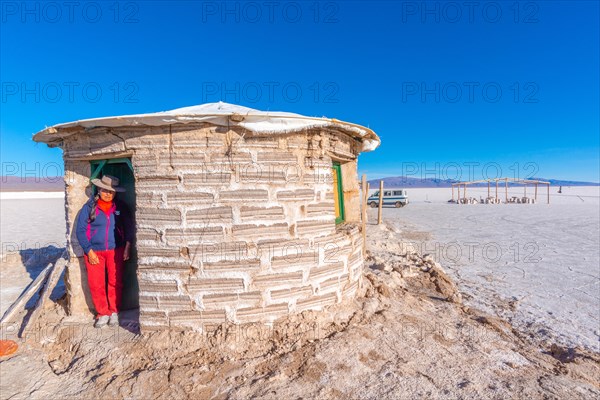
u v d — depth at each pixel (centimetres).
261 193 444
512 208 3409
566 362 452
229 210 435
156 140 436
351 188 686
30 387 369
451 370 401
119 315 523
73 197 518
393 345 444
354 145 620
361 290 598
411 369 396
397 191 3541
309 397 342
